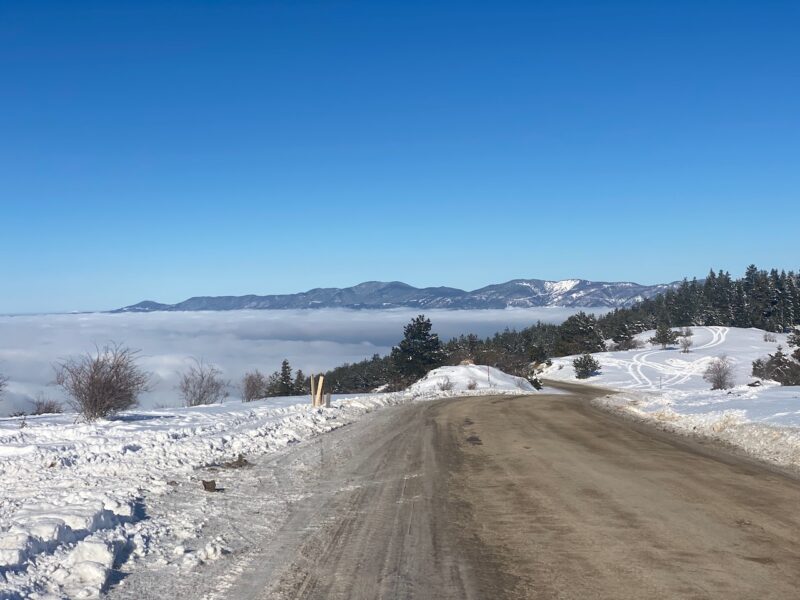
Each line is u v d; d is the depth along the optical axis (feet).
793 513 27.53
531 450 47.75
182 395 96.22
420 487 33.81
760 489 32.60
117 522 24.66
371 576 19.86
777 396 78.33
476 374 194.70
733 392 99.60
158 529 24.40
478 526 25.91
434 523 26.37
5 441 46.39
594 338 382.63
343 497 31.24
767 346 350.02
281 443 49.29
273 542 23.52
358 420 71.26
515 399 115.65
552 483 34.71
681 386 222.48
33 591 17.60
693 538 23.86
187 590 18.49
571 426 65.77
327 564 21.01
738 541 23.44
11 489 30.12
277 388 196.44
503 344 417.90
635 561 21.21
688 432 60.44
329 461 42.09
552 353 399.65
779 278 469.57
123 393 62.69
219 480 34.47
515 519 26.96
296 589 18.70
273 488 33.04
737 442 50.57
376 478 36.32
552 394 148.36
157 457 39.75
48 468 35.29
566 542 23.52
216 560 21.29
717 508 28.50
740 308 474.08
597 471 38.32
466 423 68.80
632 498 30.68
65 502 26.96
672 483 34.32
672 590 18.53
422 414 80.28
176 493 30.78
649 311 549.13
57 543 21.33
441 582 19.34
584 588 18.76
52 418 67.00
